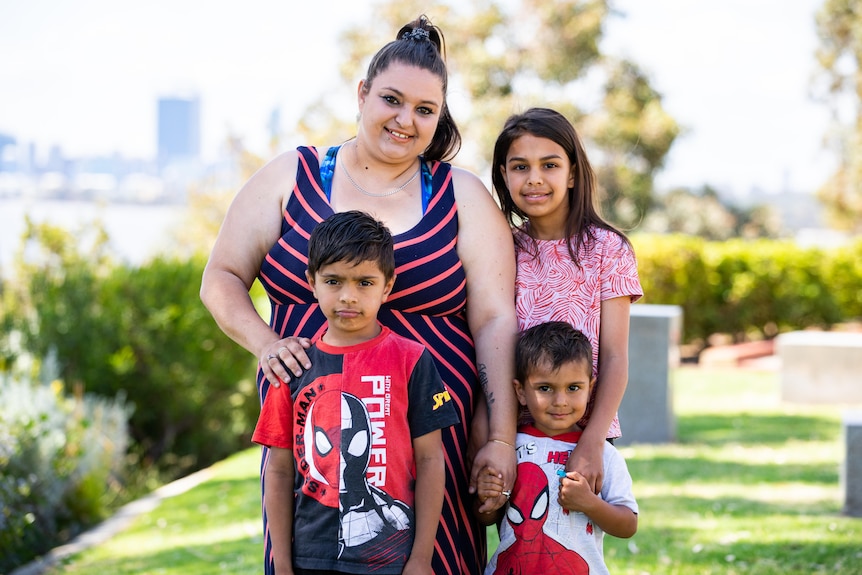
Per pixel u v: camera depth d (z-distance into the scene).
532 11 22.14
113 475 8.53
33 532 6.74
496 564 3.04
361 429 2.67
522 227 3.39
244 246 3.12
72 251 13.18
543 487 2.98
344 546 2.62
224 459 10.22
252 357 10.40
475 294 3.12
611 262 3.19
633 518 2.97
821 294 17.62
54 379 8.44
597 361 3.18
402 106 2.98
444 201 3.13
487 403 3.00
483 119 20.84
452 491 2.95
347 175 3.13
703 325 17.53
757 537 5.59
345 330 2.73
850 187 28.61
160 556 6.04
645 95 23.91
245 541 6.18
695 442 9.12
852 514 6.14
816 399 11.80
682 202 36.75
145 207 37.22
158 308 10.07
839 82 27.44
